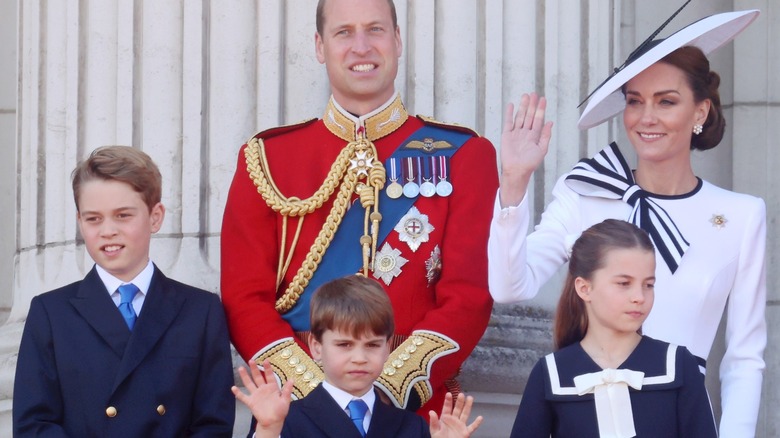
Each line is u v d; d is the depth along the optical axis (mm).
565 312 16125
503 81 21266
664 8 24531
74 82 21234
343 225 18125
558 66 21609
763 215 17234
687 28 17672
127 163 16766
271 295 17984
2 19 26000
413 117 19000
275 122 20547
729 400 16703
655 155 17297
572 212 17625
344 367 15344
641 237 15625
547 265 17375
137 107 20750
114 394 16266
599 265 15531
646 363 15406
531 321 20969
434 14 21047
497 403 20281
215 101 20547
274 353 17141
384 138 18625
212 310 17125
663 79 17250
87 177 16703
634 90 17469
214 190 20406
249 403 14484
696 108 17500
